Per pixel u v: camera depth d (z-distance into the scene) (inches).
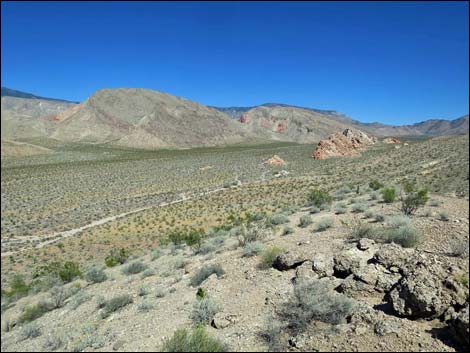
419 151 2696.9
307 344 239.5
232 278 415.8
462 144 2635.3
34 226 1819.6
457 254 339.0
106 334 342.0
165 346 261.4
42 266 1184.2
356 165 2662.4
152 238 1439.5
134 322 354.9
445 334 222.1
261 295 344.2
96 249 1371.8
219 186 2583.7
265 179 2691.9
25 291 813.9
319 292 289.9
